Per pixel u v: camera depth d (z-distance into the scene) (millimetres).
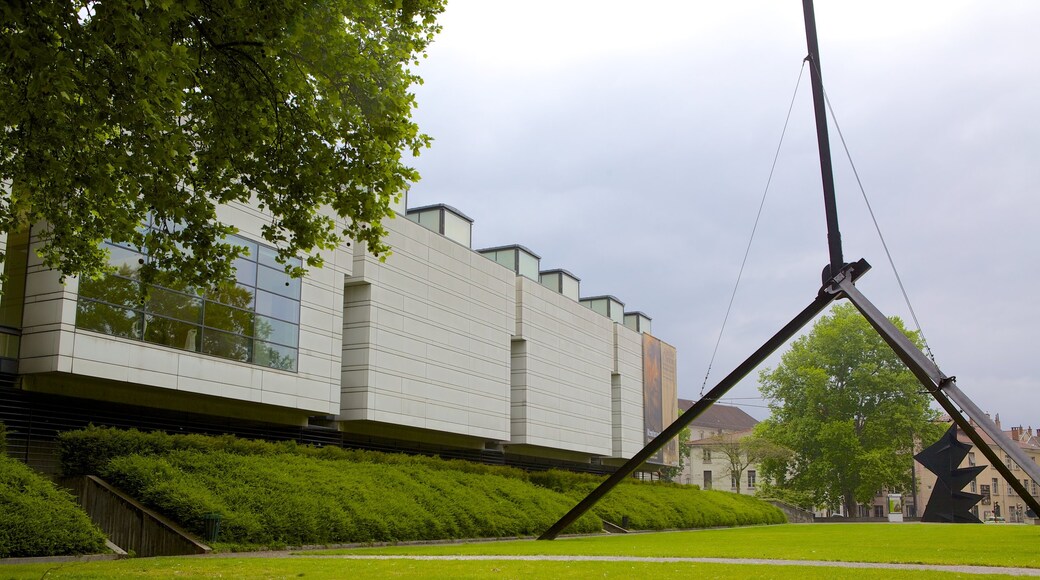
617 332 64625
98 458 21656
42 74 9328
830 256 21156
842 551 19469
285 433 33531
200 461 23453
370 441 38906
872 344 75625
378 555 18297
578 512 25547
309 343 32844
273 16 11477
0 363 23109
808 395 75938
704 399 22344
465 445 46031
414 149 13977
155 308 26359
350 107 13219
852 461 71875
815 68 21688
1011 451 16844
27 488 17672
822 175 21375
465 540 28922
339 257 35062
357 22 13539
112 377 24703
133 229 13141
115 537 20219
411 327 39656
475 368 44656
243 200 14133
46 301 23688
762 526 56094
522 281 51656
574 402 56438
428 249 41594
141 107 10484
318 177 13328
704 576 11906
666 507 49594
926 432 72875
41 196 13461
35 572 11922
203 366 27875
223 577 11406
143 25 10164
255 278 30547
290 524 22141
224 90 12539
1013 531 33750
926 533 32312
